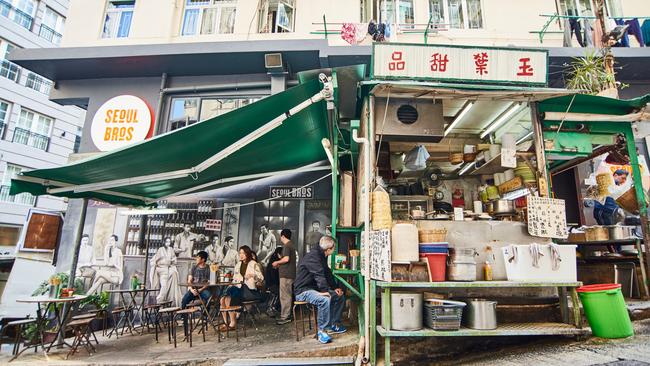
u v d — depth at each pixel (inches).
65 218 284.8
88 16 330.6
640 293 186.1
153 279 276.1
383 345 157.4
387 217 151.9
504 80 161.2
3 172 606.2
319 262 187.5
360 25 298.0
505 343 162.9
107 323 264.4
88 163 169.0
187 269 279.6
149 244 282.5
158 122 302.4
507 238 161.3
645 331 144.0
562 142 177.8
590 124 180.5
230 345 185.3
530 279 143.6
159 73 310.7
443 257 144.2
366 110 172.9
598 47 272.7
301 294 186.7
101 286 273.0
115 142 295.3
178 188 258.7
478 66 161.0
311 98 170.9
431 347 157.9
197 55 285.7
